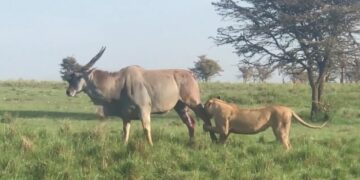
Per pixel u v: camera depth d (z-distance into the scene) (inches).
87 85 523.2
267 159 435.2
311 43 1067.9
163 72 531.8
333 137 626.2
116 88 520.4
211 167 414.6
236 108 522.3
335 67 1092.5
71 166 410.6
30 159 424.5
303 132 736.3
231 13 1160.2
